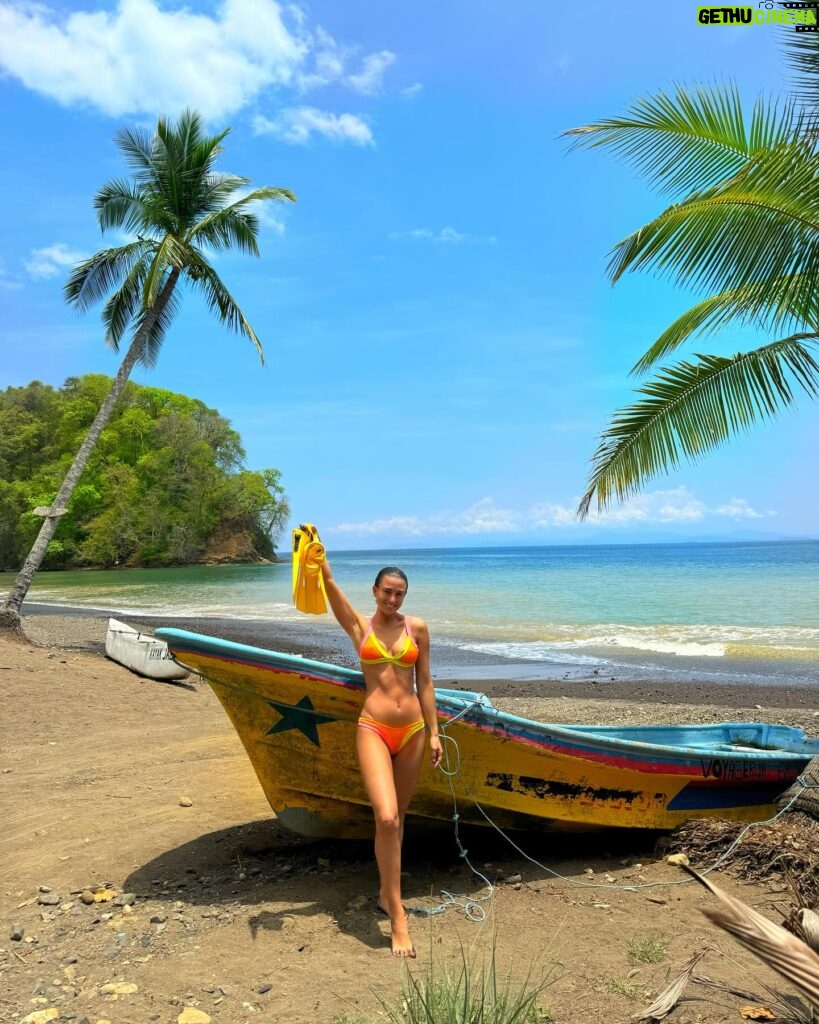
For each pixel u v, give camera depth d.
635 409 7.34
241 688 4.62
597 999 3.38
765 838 5.17
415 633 4.43
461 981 3.37
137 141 17.67
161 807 6.46
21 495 78.00
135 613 30.41
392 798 4.05
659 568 64.12
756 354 6.84
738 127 6.65
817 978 1.72
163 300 18.31
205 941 4.04
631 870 5.11
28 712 10.20
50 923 4.36
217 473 82.50
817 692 13.63
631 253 6.75
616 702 12.92
